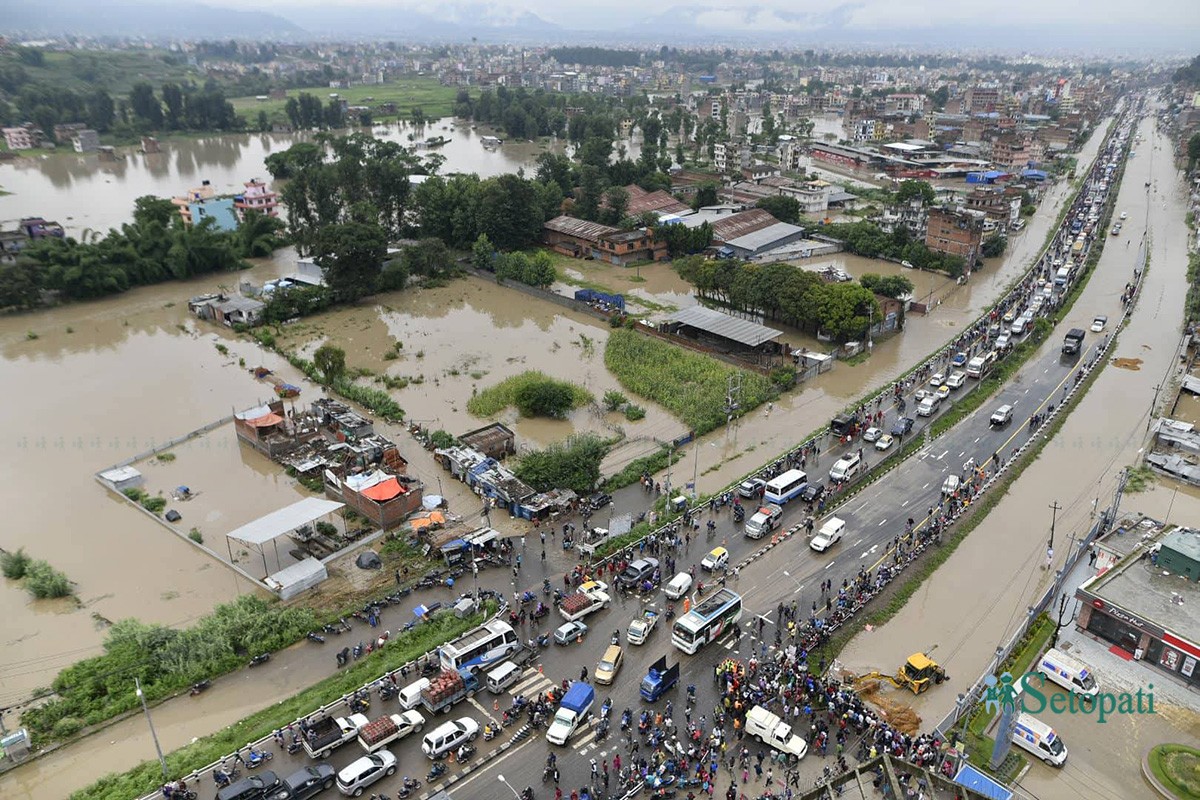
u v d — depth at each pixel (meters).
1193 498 90.19
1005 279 177.50
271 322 149.00
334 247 156.50
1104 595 67.31
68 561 79.00
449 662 61.59
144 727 59.06
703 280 155.12
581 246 196.25
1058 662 62.81
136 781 52.97
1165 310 153.25
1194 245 198.00
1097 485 93.06
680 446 102.31
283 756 55.34
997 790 50.50
